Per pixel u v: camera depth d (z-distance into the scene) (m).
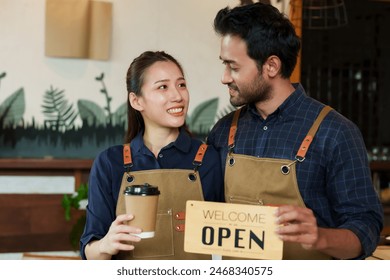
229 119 1.95
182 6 4.20
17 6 3.96
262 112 1.81
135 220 1.50
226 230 1.57
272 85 1.75
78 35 4.02
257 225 1.54
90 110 4.12
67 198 3.86
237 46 1.71
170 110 1.80
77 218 4.07
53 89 4.05
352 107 4.56
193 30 4.22
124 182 1.78
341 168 1.66
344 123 1.69
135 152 1.83
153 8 4.16
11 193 4.02
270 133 1.78
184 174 1.80
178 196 1.78
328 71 4.50
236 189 1.78
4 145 4.02
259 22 1.69
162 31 4.18
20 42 3.98
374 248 1.63
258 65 1.71
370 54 4.56
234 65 1.73
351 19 4.50
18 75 4.00
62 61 4.05
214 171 1.84
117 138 4.17
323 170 1.70
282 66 1.74
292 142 1.73
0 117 3.99
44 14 3.99
